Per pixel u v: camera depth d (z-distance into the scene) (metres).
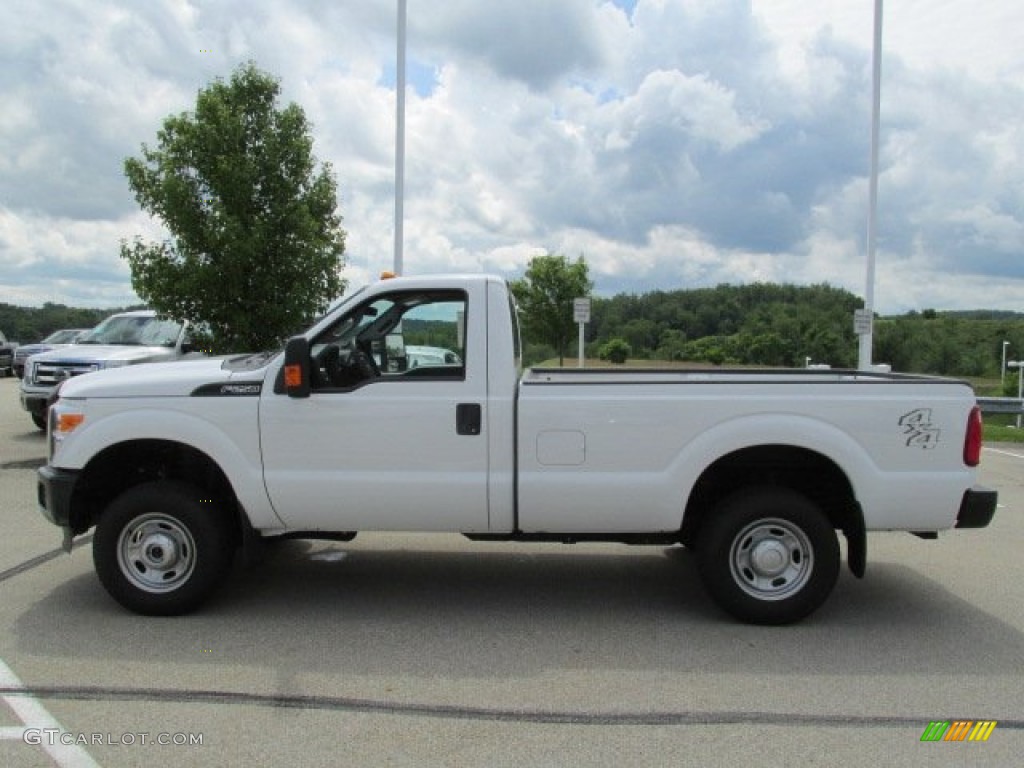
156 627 5.02
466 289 5.12
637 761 3.45
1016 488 10.23
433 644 4.79
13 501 8.43
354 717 3.84
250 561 5.21
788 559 5.06
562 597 5.69
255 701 4.00
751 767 3.41
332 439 5.07
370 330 5.37
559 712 3.91
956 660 4.60
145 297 11.06
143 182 10.95
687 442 4.98
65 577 5.98
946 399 4.98
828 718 3.87
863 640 4.89
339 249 11.77
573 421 5.00
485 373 5.04
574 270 22.59
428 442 5.04
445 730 3.72
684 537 5.53
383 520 5.13
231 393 5.11
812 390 4.98
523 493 5.03
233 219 10.62
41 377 12.45
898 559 6.77
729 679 4.31
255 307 11.07
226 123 10.70
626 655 4.64
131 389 5.15
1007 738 3.69
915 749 3.57
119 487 5.57
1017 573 6.36
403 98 13.58
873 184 16.69
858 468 4.96
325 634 4.94
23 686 4.15
